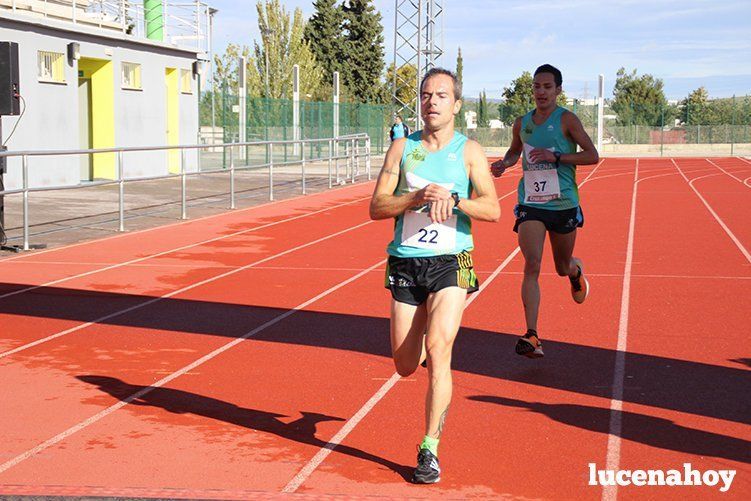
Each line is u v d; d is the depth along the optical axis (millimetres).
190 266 11461
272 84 58969
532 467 4746
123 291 9758
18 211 17125
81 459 4855
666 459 4863
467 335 7746
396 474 4648
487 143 56250
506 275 10820
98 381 6379
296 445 5082
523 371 6621
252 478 4582
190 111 29188
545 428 5359
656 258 12125
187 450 5000
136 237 14086
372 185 25297
